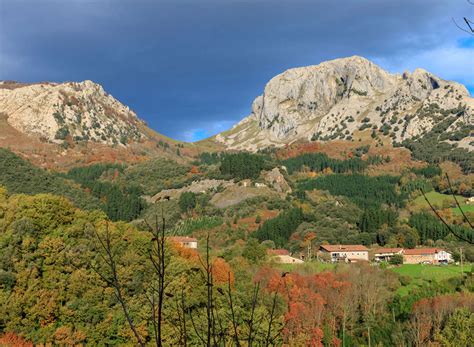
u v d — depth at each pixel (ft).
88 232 182.29
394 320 238.27
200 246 378.32
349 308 235.20
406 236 429.79
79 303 161.79
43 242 168.86
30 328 153.79
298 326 190.29
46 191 440.86
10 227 175.42
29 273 160.86
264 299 184.75
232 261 274.57
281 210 530.27
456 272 308.60
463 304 218.18
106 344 163.43
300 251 420.36
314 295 213.66
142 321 160.04
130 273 173.68
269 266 289.33
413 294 265.13
